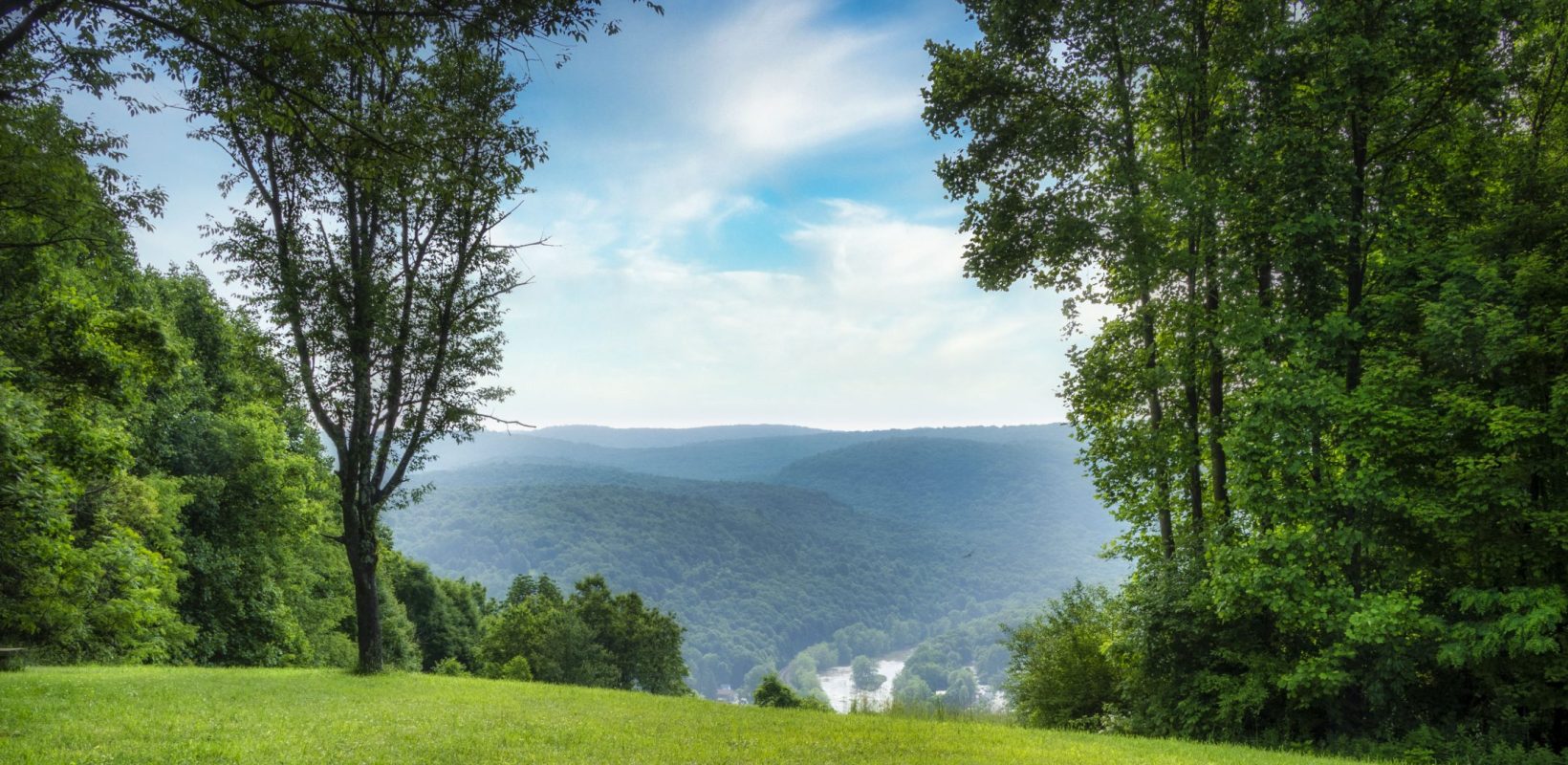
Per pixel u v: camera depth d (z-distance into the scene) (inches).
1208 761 474.9
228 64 499.5
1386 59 629.6
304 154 756.6
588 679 2659.9
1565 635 587.8
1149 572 796.6
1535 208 631.8
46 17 439.2
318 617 1814.7
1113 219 757.3
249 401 1553.9
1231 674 729.0
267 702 561.3
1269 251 733.9
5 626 872.3
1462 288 622.2
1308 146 676.7
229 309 1561.3
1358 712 668.7
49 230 717.9
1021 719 880.9
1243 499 681.6
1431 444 619.5
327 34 448.1
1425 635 622.8
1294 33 679.7
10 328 805.2
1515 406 577.0
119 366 850.8
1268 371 676.7
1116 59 831.7
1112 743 560.1
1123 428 887.1
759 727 536.7
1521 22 649.6
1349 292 708.0
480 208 644.1
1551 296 613.6
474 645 3321.9
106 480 940.0
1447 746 593.9
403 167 517.0
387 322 824.3
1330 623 626.2
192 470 1373.0
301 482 1540.4
